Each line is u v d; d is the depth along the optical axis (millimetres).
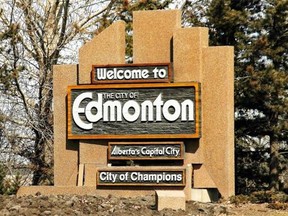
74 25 33094
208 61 23344
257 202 22766
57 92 24438
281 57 31297
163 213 20016
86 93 23875
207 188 23266
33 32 33000
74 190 23438
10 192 29578
